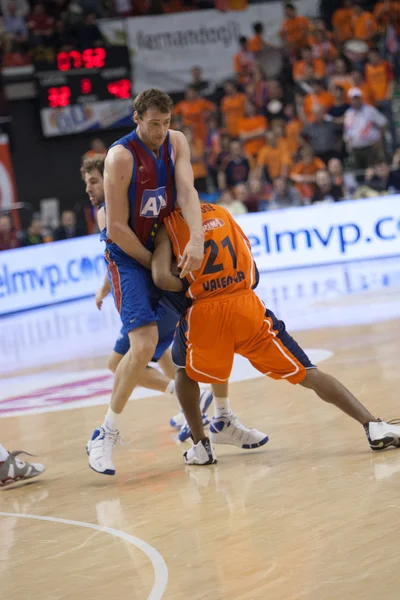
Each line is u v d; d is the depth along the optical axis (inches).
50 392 607.5
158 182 367.6
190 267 345.7
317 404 455.8
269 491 321.7
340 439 383.2
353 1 1536.7
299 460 359.3
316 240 1323.8
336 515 283.3
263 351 362.0
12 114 1514.5
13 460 374.0
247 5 1537.9
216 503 315.9
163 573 252.1
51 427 489.4
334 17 1535.4
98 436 374.9
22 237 1294.3
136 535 291.4
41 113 1503.4
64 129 1514.5
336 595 221.3
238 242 365.4
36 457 425.4
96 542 289.6
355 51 1523.1
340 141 1438.2
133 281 375.9
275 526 280.7
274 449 382.9
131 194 366.3
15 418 526.3
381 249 1325.0
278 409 455.8
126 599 236.5
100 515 320.8
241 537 274.5
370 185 1375.5
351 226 1322.6
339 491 309.1
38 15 1502.2
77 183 1550.2
